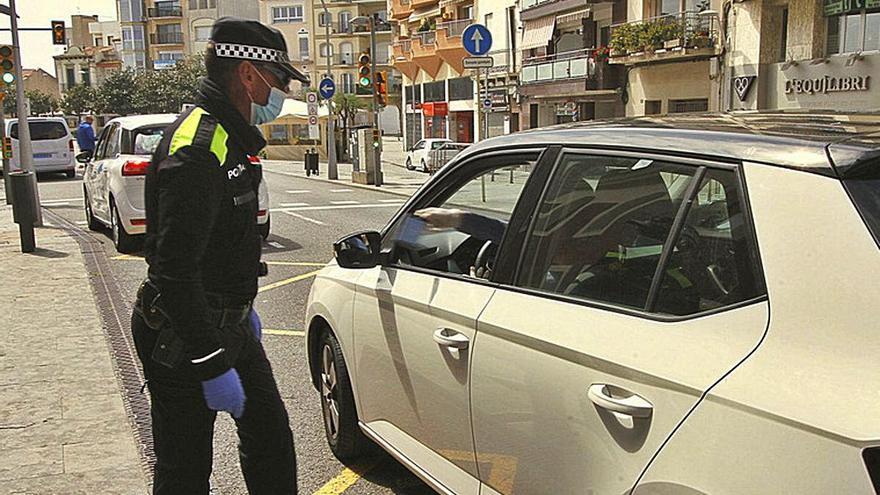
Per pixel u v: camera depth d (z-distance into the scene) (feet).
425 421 11.28
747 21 77.10
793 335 6.54
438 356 10.70
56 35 69.67
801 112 9.53
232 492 14.05
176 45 304.50
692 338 7.30
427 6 182.80
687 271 7.77
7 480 13.89
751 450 6.31
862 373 5.99
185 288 8.77
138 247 40.78
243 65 9.44
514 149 10.91
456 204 12.25
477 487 10.10
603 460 7.79
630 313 8.11
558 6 113.09
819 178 6.92
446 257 11.88
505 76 137.49
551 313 8.93
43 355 21.35
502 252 10.18
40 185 88.94
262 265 10.61
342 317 13.71
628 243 8.55
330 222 54.08
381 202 70.03
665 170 8.43
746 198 7.38
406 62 180.75
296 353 22.36
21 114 49.52
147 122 40.42
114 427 16.30
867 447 5.61
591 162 9.43
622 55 93.71
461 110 158.51
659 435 7.14
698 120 9.30
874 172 6.84
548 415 8.57
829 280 6.48
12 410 17.25
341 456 14.73
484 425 9.74
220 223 9.30
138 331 9.69
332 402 14.74
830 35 70.13
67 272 33.76
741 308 7.06
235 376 9.11
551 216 9.72
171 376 9.50
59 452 15.07
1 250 39.99
